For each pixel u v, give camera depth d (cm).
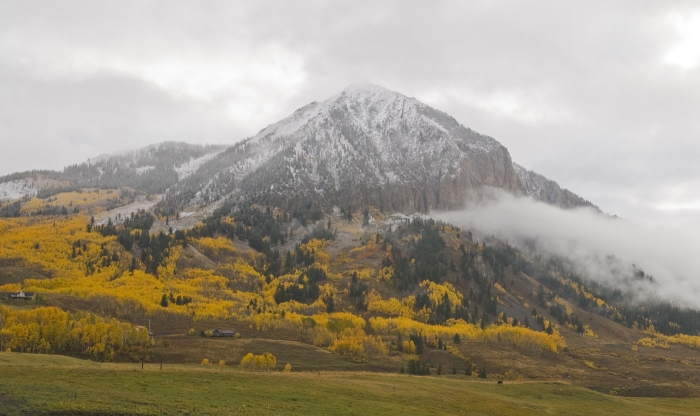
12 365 9831
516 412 11688
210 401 8644
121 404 7800
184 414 7688
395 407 10088
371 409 9631
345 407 9481
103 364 13500
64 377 9200
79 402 7644
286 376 11862
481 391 13738
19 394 7731
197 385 9788
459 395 12419
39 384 8425
